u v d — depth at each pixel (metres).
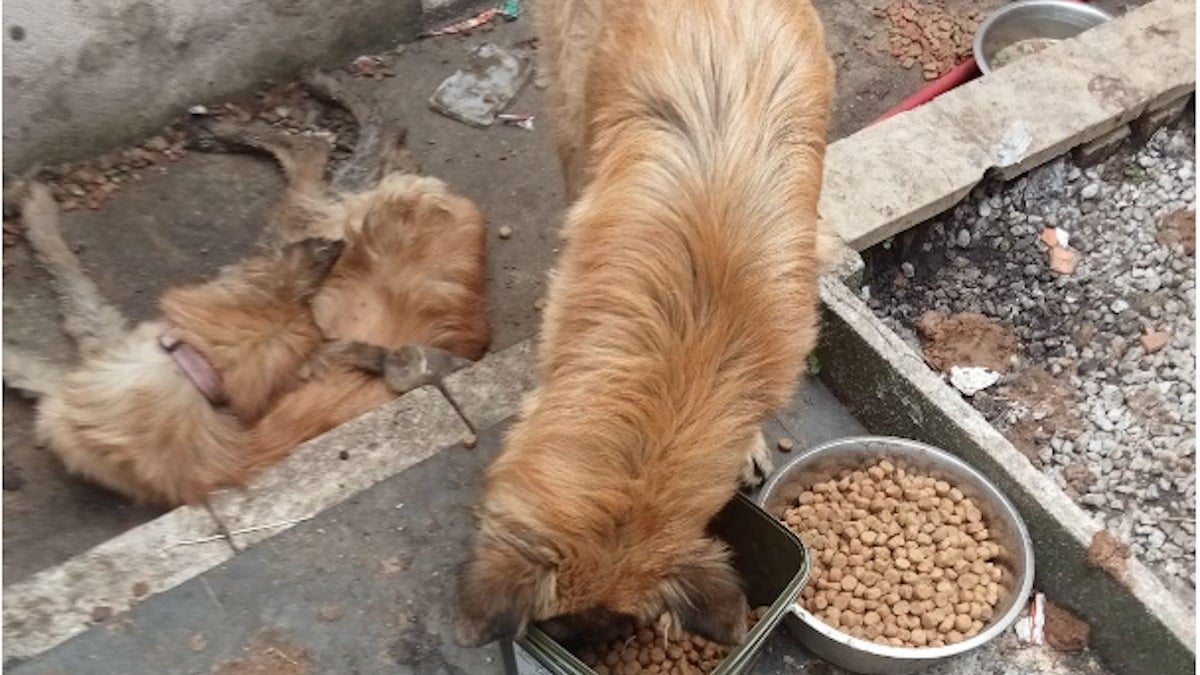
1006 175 1.93
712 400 1.22
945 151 1.89
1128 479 1.72
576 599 1.19
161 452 1.62
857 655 1.45
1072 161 2.03
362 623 1.49
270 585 1.51
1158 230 1.98
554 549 1.19
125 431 1.64
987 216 1.99
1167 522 1.68
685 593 1.20
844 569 1.53
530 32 2.28
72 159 2.03
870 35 2.32
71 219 1.99
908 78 2.26
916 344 1.88
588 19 1.55
